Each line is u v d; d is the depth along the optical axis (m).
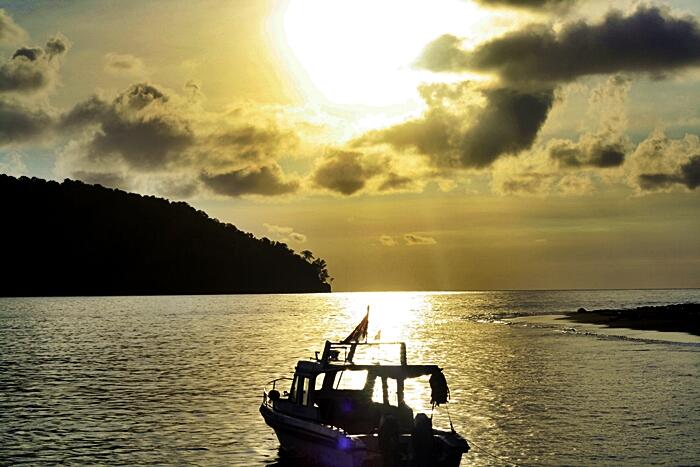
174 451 31.05
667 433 33.34
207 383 51.25
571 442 31.80
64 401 43.47
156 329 117.81
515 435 33.19
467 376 54.06
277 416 30.45
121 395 45.72
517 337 94.44
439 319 153.88
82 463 29.28
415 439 24.38
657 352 69.44
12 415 38.88
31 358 71.06
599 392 45.38
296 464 29.00
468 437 32.88
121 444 32.22
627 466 28.22
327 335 103.19
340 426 28.88
